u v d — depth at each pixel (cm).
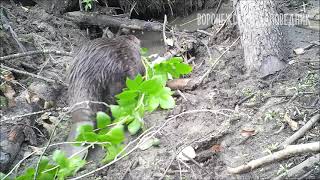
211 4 233
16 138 135
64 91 162
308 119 132
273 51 159
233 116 138
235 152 126
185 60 178
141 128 139
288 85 150
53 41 197
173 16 238
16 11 210
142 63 151
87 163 128
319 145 104
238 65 168
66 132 142
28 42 184
